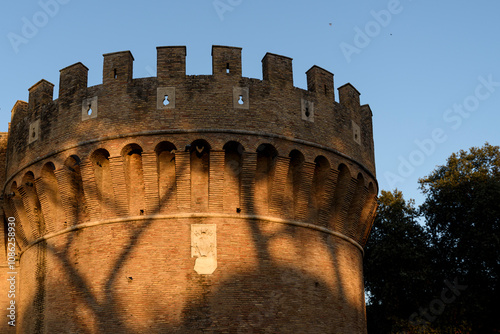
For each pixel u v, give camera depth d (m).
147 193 29.88
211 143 29.88
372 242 51.53
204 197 30.00
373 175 35.84
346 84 35.44
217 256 28.95
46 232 32.38
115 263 29.16
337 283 31.92
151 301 28.23
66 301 29.78
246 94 31.14
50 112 33.09
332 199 32.81
